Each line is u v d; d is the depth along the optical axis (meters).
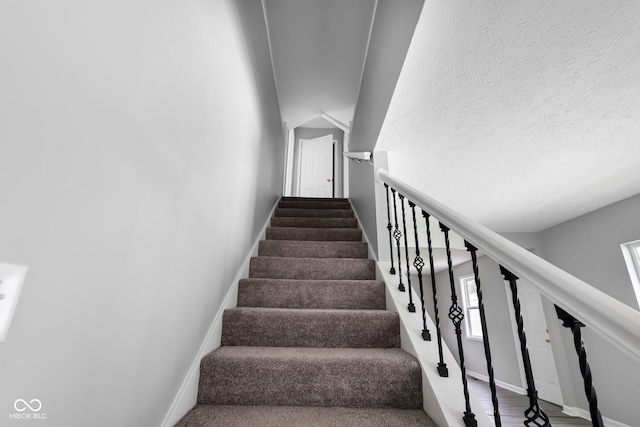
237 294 1.86
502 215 3.75
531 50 1.44
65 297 0.56
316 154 6.23
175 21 0.94
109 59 0.64
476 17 1.29
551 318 4.09
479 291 1.00
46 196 0.50
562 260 3.93
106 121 0.64
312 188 6.02
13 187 0.45
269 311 1.58
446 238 1.20
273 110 3.40
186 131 1.05
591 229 3.56
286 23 2.87
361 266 2.24
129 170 0.73
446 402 1.09
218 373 1.25
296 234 2.92
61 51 0.52
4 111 0.43
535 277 0.70
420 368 1.27
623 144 2.20
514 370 4.84
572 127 2.02
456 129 2.10
